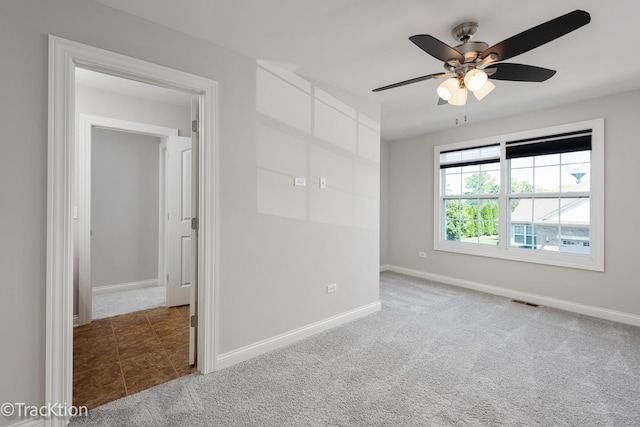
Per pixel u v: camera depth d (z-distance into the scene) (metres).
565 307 3.63
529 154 3.95
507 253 4.14
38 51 1.59
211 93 2.20
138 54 1.91
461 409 1.85
